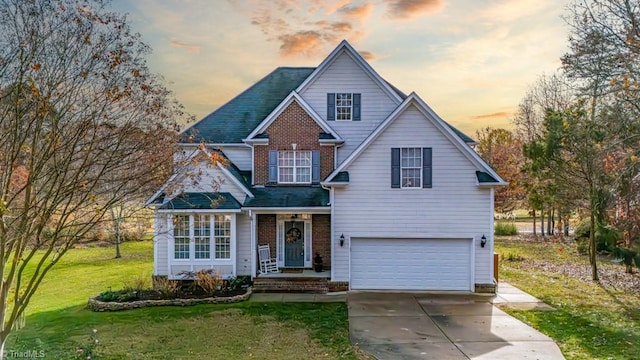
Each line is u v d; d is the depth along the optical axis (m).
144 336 11.91
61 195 8.72
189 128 20.73
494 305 15.39
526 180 32.22
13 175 8.59
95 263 26.03
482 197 17.19
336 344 11.30
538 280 19.75
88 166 8.88
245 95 22.62
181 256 17.95
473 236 17.23
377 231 17.45
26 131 8.21
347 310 14.72
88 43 8.80
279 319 13.59
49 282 20.38
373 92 20.08
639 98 15.51
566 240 32.25
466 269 17.41
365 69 20.05
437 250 17.50
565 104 32.91
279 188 19.55
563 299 16.23
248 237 18.50
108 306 14.86
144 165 10.14
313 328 12.68
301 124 19.69
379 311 14.59
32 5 8.15
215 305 15.43
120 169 9.82
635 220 18.97
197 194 18.19
